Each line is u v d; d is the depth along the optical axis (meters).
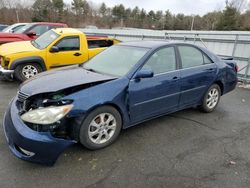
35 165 2.79
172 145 3.38
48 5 59.19
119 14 78.94
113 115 3.20
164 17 83.75
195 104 4.45
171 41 4.16
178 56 3.99
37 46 6.71
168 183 2.58
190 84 4.11
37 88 2.94
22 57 6.16
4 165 2.77
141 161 2.96
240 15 55.75
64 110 2.71
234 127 4.10
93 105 2.91
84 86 2.98
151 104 3.61
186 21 76.12
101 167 2.81
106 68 3.69
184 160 3.01
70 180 2.57
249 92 6.68
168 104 3.89
